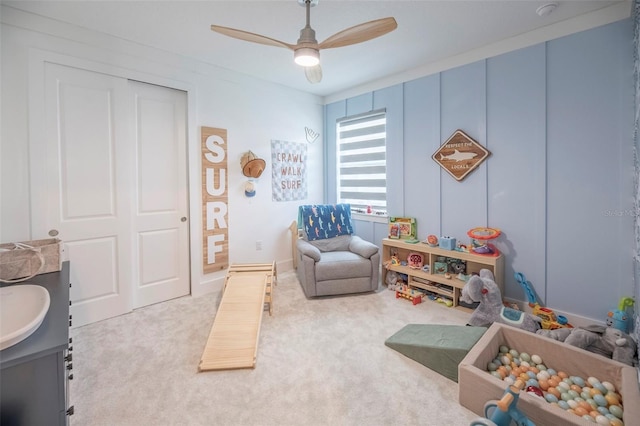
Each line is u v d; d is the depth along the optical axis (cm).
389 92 365
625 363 177
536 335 191
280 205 397
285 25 241
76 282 251
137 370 193
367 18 232
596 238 236
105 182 262
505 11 227
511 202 278
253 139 364
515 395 132
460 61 302
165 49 286
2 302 120
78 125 246
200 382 182
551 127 252
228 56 303
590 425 125
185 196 315
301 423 151
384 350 215
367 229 403
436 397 169
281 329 246
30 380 89
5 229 219
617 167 225
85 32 245
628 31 215
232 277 296
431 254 309
